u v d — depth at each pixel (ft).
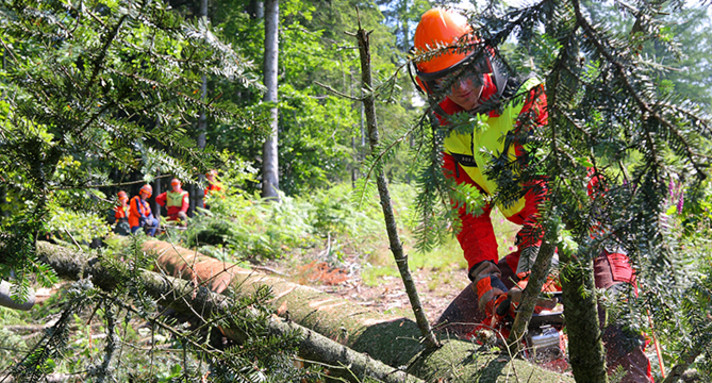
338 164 59.36
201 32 3.75
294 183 56.95
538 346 6.77
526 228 4.01
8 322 10.57
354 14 61.36
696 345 4.62
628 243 3.43
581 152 3.47
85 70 3.94
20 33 3.66
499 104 3.80
